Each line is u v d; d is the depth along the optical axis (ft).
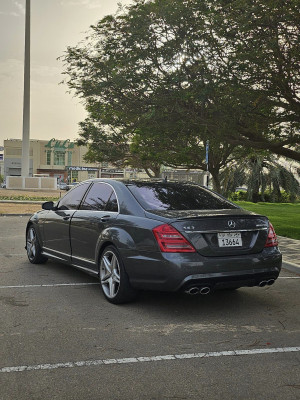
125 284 17.49
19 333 14.38
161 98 40.65
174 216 16.62
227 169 115.44
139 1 39.24
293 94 37.76
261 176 124.26
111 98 46.50
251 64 34.88
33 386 10.61
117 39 41.11
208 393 10.41
